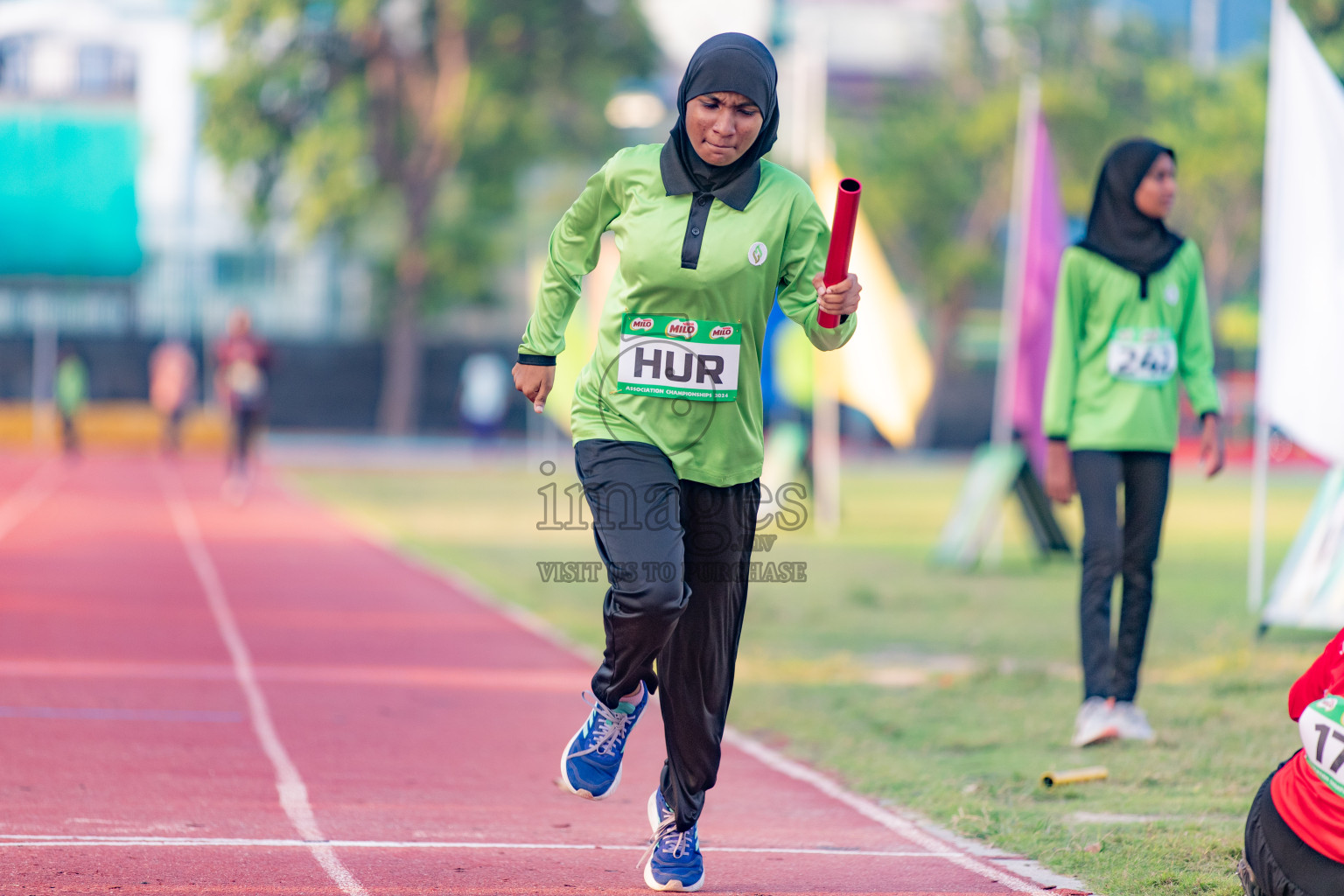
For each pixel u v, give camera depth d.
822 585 43.06
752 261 13.10
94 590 38.38
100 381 145.88
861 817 17.52
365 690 25.98
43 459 98.12
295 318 155.62
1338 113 30.16
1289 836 11.77
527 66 140.00
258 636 31.78
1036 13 145.88
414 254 143.12
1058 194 47.66
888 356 58.38
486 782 19.23
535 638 32.75
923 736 22.16
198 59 144.75
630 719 14.28
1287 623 30.42
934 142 142.00
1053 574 46.84
